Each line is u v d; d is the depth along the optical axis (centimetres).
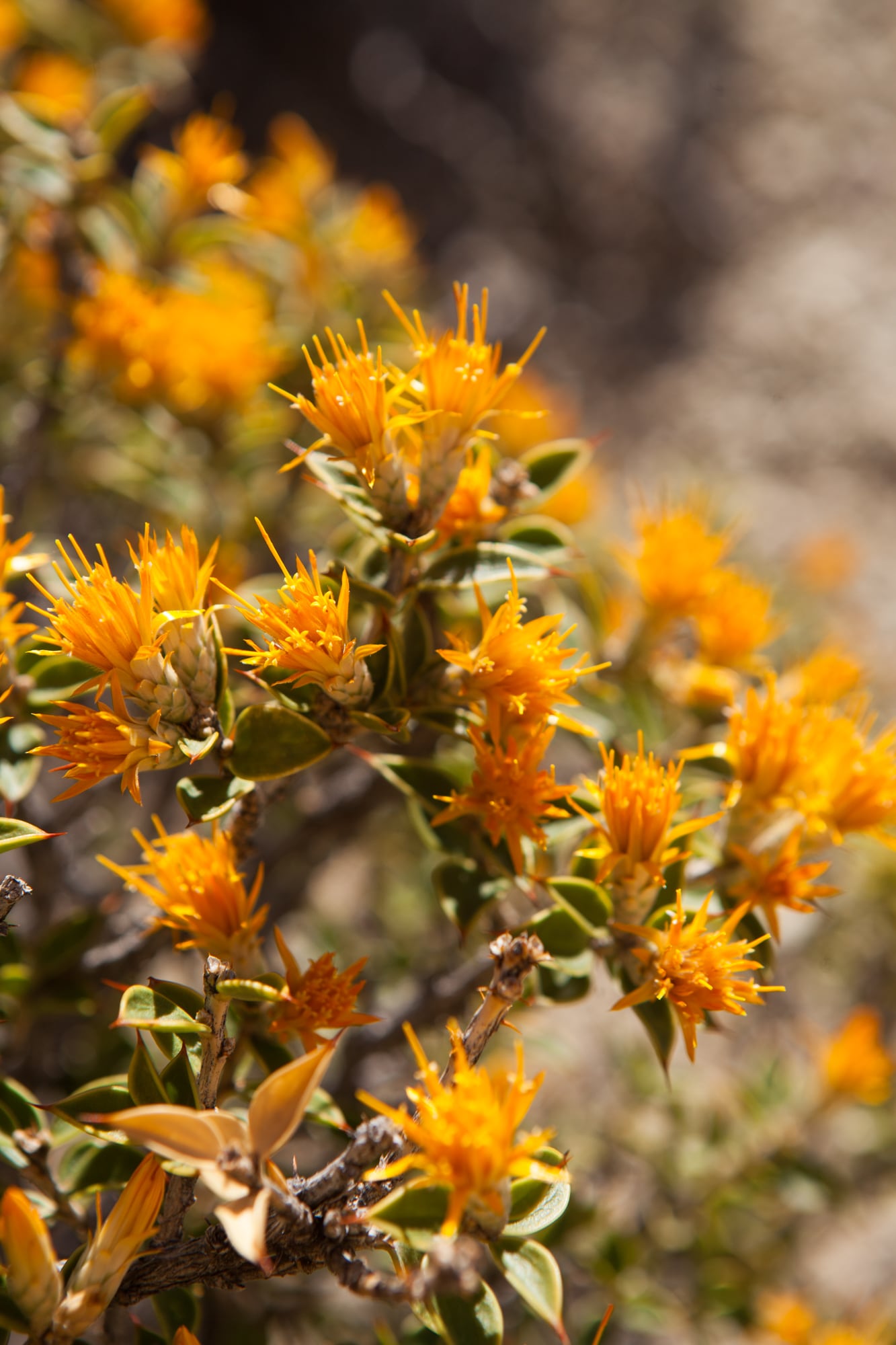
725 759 43
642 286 155
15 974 45
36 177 52
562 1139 75
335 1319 61
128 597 37
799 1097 67
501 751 39
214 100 146
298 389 63
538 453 44
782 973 97
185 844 38
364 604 40
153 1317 61
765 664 48
